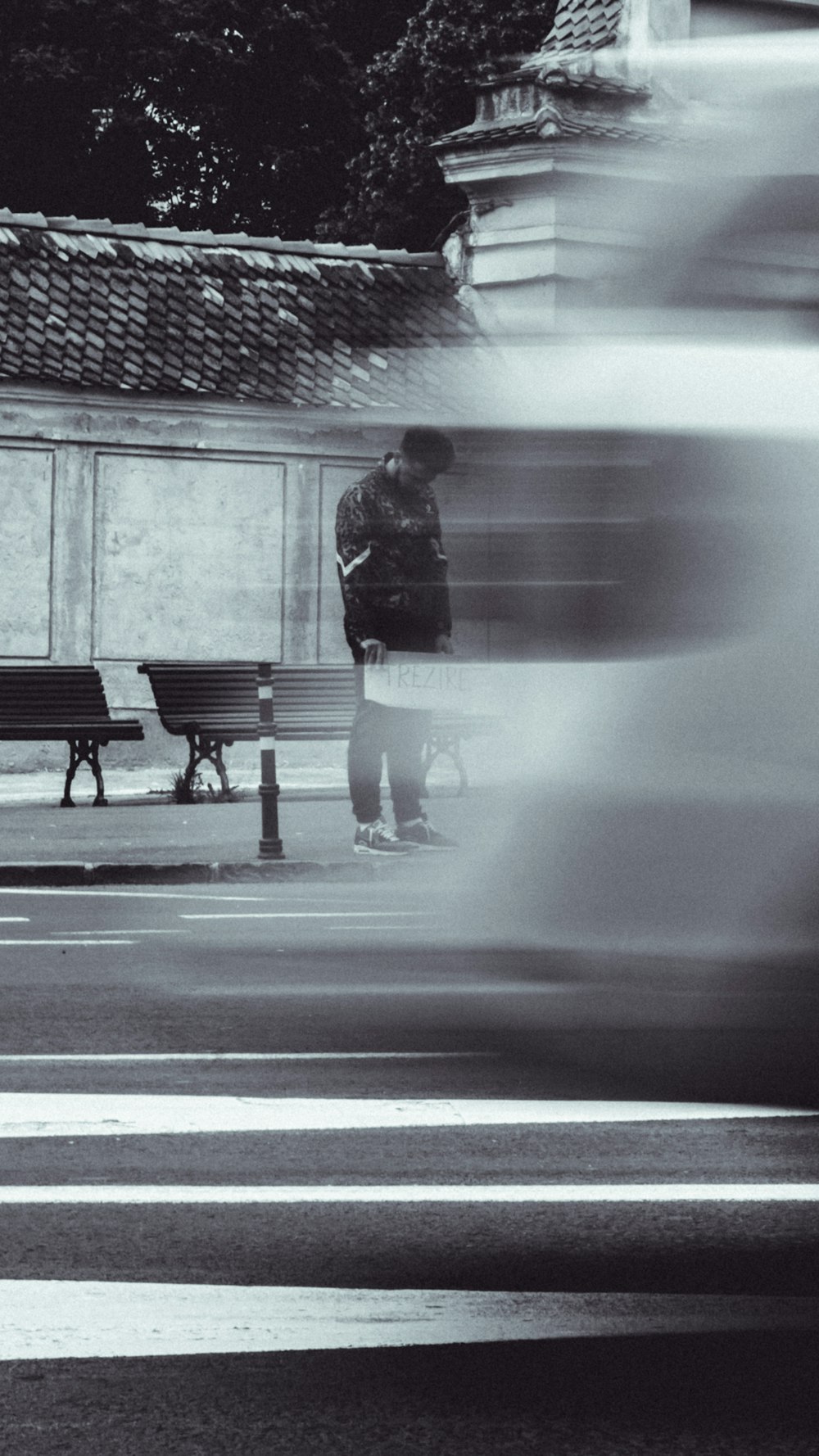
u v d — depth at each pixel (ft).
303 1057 33.06
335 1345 19.85
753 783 33.73
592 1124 28.81
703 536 35.19
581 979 36.42
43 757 105.09
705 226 39.99
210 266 115.55
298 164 188.34
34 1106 29.68
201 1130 28.43
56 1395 18.47
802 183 39.99
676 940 34.86
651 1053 32.76
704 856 34.27
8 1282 21.68
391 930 47.44
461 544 39.96
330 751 112.27
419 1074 31.86
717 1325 20.49
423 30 169.68
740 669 34.09
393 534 60.64
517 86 115.75
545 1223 24.09
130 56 182.91
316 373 111.55
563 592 36.70
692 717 34.55
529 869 37.11
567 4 119.44
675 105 109.09
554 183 112.47
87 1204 24.81
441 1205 24.86
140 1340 19.94
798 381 36.09
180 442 109.29
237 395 108.88
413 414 111.04
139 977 40.86
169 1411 18.08
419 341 114.52
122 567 108.47
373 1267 22.33
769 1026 34.14
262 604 111.34
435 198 167.12
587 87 112.06
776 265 39.22
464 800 76.13
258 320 113.50
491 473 39.40
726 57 41.73
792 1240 23.45
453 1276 22.06
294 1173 26.21
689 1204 24.95
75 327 108.68
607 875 35.68
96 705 88.74
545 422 38.55
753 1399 18.45
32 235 112.78
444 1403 18.33
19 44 182.19
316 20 193.16
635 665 35.45
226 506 110.42
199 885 58.29
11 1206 24.67
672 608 35.24
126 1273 22.04
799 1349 19.81
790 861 33.30
